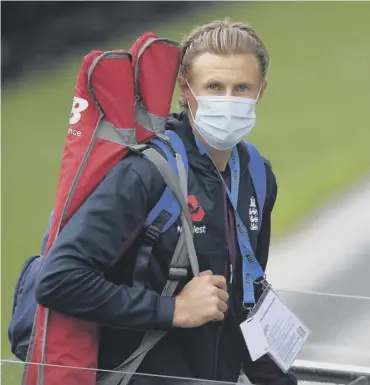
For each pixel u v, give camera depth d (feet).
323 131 63.98
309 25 67.77
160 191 22.71
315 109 65.00
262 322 24.73
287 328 25.49
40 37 70.03
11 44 69.67
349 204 60.03
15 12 71.15
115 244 22.21
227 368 25.34
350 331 29.73
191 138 24.43
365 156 62.23
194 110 24.23
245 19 67.97
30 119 67.87
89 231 22.00
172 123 24.73
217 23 24.67
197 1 68.18
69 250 21.93
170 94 24.45
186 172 23.52
